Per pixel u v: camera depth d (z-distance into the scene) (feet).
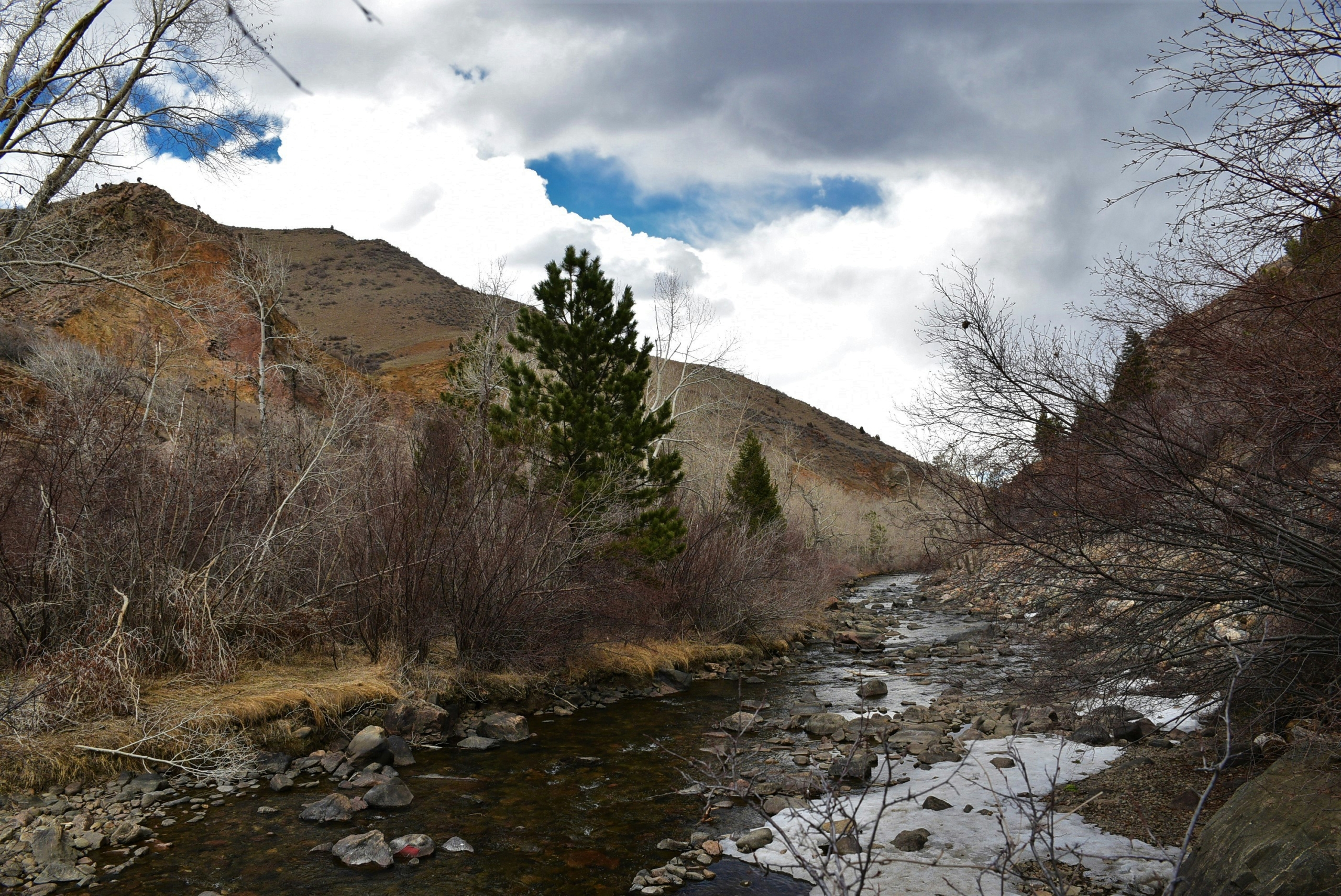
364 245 575.79
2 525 26.89
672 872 19.06
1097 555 19.30
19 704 22.36
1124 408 17.33
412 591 35.94
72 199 48.62
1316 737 16.16
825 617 74.64
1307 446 15.24
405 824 22.26
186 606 29.48
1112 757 24.80
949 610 60.64
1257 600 17.01
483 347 65.92
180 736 25.13
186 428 34.78
